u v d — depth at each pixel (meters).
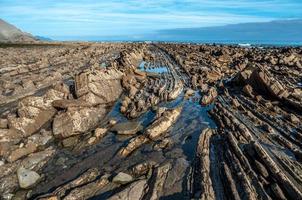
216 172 13.93
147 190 12.97
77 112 21.19
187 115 23.17
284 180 12.42
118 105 27.12
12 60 64.06
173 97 28.20
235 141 16.25
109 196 12.86
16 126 19.97
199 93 30.00
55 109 23.06
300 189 12.17
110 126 21.75
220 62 49.94
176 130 20.12
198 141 17.42
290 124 19.34
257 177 12.94
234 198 11.73
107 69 32.12
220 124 20.16
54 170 15.85
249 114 21.53
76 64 54.06
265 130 18.69
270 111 22.12
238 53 60.75
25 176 14.71
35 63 53.75
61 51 86.31
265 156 14.05
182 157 16.03
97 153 17.45
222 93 28.78
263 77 25.34
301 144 16.42
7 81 36.75
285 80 32.31
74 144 19.05
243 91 27.19
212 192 12.31
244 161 14.15
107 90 28.05
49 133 20.20
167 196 12.58
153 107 24.66
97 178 14.55
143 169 14.97
